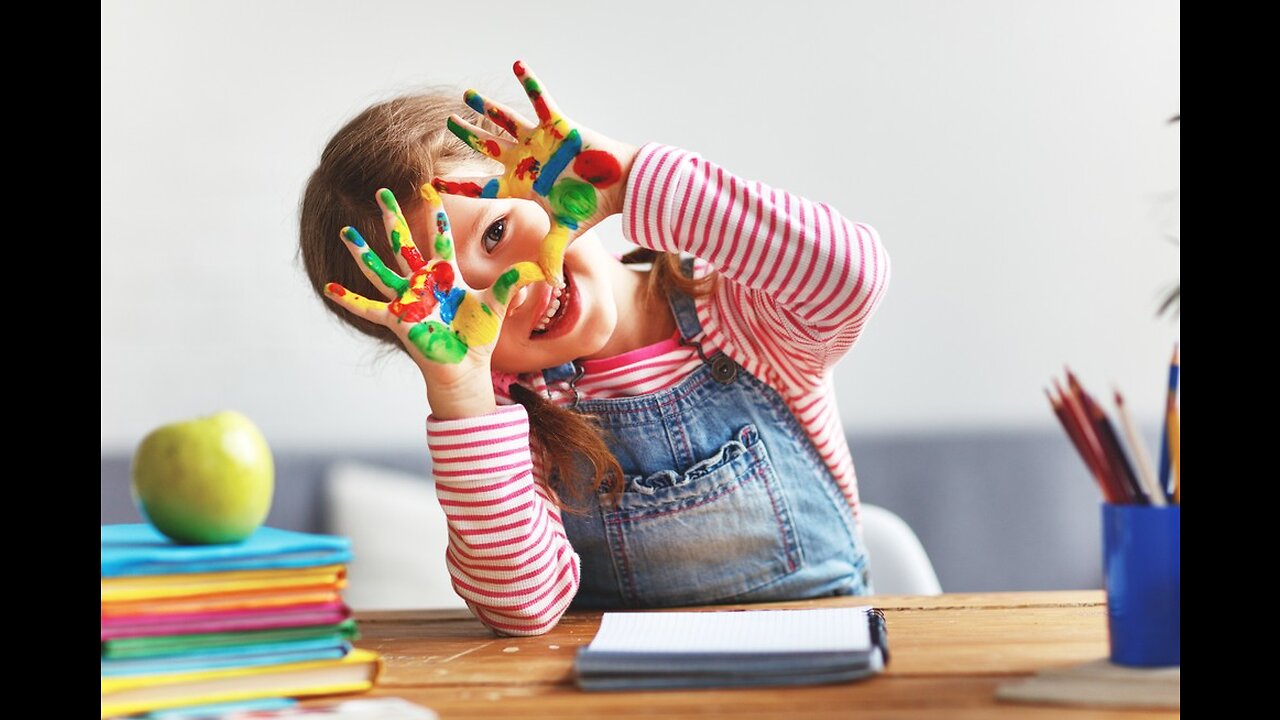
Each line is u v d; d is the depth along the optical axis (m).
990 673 0.70
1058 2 2.18
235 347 2.20
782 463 1.26
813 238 1.04
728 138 2.20
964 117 2.19
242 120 2.21
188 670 0.67
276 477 2.17
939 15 2.19
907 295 2.19
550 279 0.99
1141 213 2.17
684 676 0.70
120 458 2.17
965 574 2.17
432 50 2.21
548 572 0.99
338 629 0.71
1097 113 2.18
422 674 0.78
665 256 1.29
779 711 0.63
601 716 0.64
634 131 2.21
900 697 0.65
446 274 0.99
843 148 2.20
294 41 2.21
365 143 1.23
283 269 2.21
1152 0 2.17
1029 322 2.19
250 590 0.69
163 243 2.20
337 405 2.20
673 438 1.25
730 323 1.26
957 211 2.19
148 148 2.20
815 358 1.21
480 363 0.99
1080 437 0.67
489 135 1.01
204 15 2.21
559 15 2.20
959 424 2.18
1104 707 0.62
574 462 1.25
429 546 2.03
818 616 0.85
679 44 2.20
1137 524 0.66
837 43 2.19
